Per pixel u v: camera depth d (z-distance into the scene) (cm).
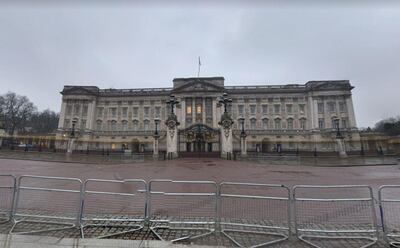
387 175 1506
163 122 6550
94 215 566
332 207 614
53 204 651
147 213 509
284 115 6419
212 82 6397
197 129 3906
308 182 1199
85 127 6581
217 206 495
